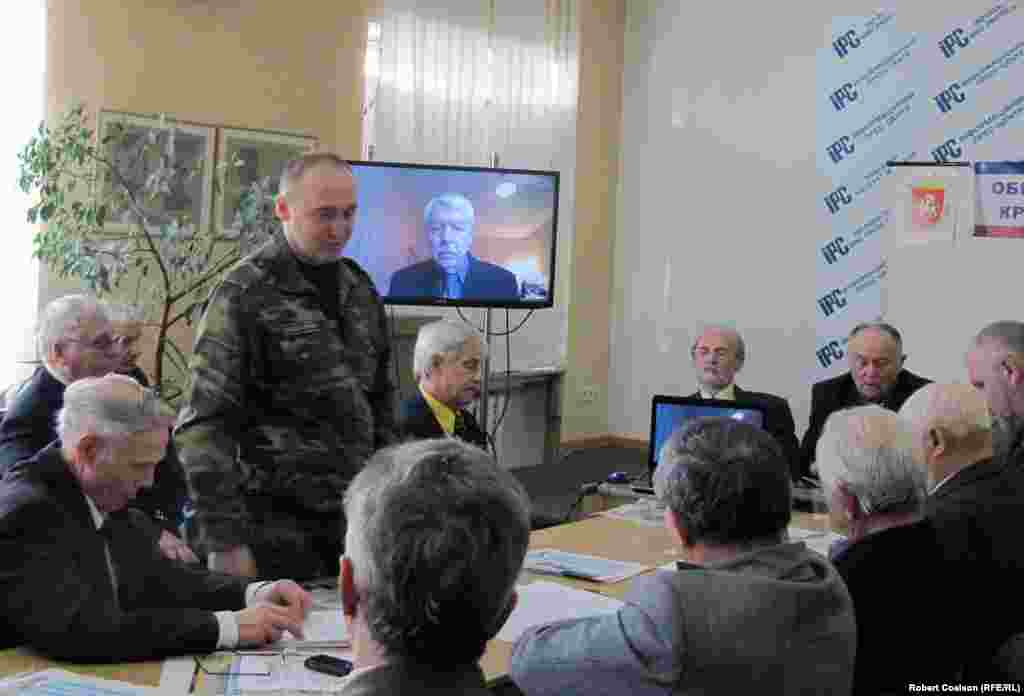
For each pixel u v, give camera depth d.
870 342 4.23
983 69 6.29
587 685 1.65
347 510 1.15
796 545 1.71
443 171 5.68
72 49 4.96
